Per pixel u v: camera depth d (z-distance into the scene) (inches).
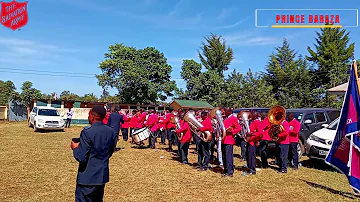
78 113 1134.4
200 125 334.6
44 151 456.4
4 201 224.5
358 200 245.6
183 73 1523.1
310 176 327.0
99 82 1334.9
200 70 1555.1
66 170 332.2
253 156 330.0
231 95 1344.7
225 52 1891.0
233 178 311.9
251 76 1360.7
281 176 323.9
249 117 354.0
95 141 155.6
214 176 320.8
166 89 1407.5
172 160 415.5
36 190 256.4
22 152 440.5
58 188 263.1
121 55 1364.4
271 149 423.2
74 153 154.3
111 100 1808.6
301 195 256.7
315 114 464.1
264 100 1278.3
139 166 367.9
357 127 246.2
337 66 1384.1
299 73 1549.0
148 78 1376.7
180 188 272.8
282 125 339.9
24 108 1331.2
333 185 291.6
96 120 162.6
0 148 474.0
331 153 262.5
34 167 343.6
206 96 1448.1
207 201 237.5
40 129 779.4
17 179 289.1
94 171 155.2
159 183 288.5
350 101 253.9
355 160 245.3
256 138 327.3
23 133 727.7
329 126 397.1
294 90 1523.1
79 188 156.5
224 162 323.3
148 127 514.6
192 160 418.3
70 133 761.0
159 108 1274.6
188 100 1384.1
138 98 1386.6
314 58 1582.2
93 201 160.7
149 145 540.7
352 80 255.9
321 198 249.3
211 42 1877.5
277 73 1616.6
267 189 273.6
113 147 166.6
